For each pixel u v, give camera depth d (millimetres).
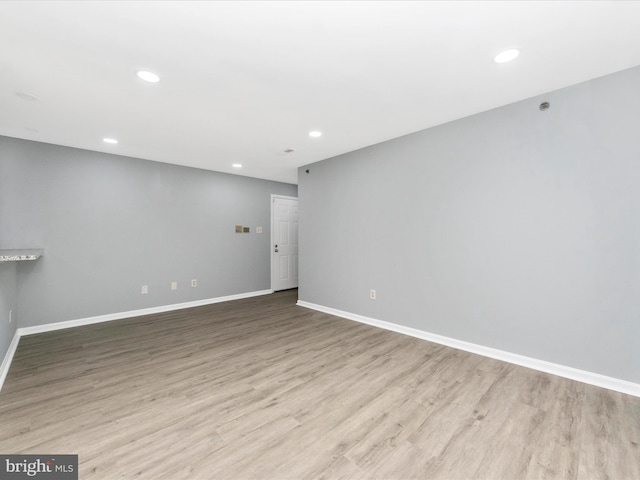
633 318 2066
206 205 4945
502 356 2654
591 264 2223
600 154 2172
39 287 3494
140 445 1596
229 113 2686
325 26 1579
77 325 3736
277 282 5984
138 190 4234
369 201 3742
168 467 1442
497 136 2652
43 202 3520
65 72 2010
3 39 1656
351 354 2814
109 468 1433
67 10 1445
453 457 1513
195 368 2529
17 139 3357
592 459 1493
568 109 2289
